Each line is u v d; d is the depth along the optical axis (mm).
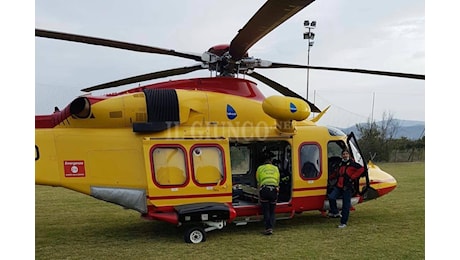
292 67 6895
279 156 7613
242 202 7137
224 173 6359
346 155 6930
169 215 5992
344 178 6891
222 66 6754
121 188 6055
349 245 5793
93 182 5992
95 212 9070
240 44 5762
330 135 7199
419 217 7926
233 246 5801
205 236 6117
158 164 6062
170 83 6730
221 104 6578
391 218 7824
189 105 6352
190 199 6184
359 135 35938
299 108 6500
